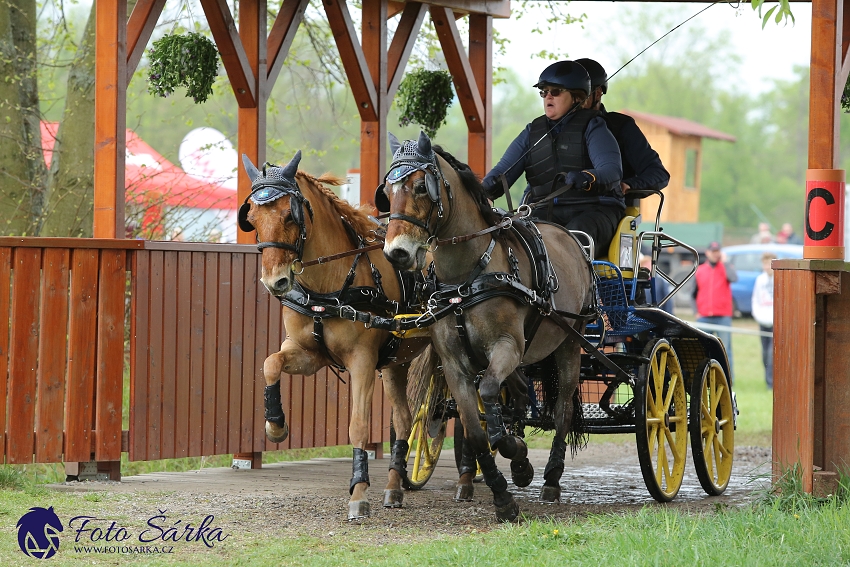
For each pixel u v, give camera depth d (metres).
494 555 7.14
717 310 23.50
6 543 7.79
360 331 8.77
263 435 11.95
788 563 6.72
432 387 9.77
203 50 11.29
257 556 7.43
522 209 9.39
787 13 7.47
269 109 18.91
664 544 7.16
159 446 10.89
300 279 8.66
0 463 10.20
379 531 8.39
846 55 9.77
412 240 7.86
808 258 9.24
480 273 8.38
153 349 10.81
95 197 10.59
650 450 10.07
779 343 9.75
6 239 10.20
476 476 11.80
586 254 9.96
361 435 8.77
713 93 76.06
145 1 10.73
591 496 10.55
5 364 10.23
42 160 16.66
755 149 79.75
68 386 10.49
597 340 10.19
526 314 8.66
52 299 10.39
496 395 8.20
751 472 11.62
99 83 10.47
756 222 76.25
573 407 10.09
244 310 11.70
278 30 12.16
